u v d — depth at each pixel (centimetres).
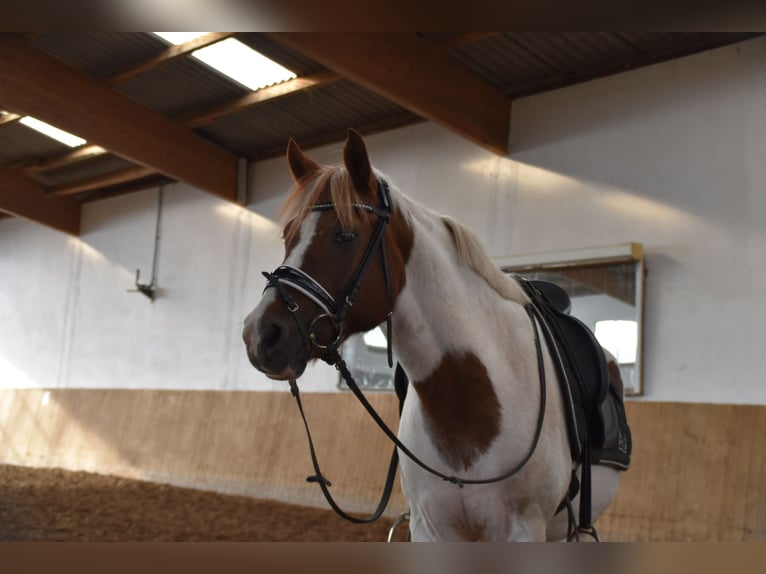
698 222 534
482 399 175
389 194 175
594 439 204
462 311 179
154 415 913
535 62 623
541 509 181
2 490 752
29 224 1185
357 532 566
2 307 1193
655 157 565
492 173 667
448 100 618
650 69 579
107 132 775
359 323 165
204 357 897
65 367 1079
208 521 603
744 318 502
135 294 1002
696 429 502
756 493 462
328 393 740
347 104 752
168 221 983
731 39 540
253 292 862
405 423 192
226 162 880
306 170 181
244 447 794
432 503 180
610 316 565
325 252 161
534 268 616
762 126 514
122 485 825
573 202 607
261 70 718
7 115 875
